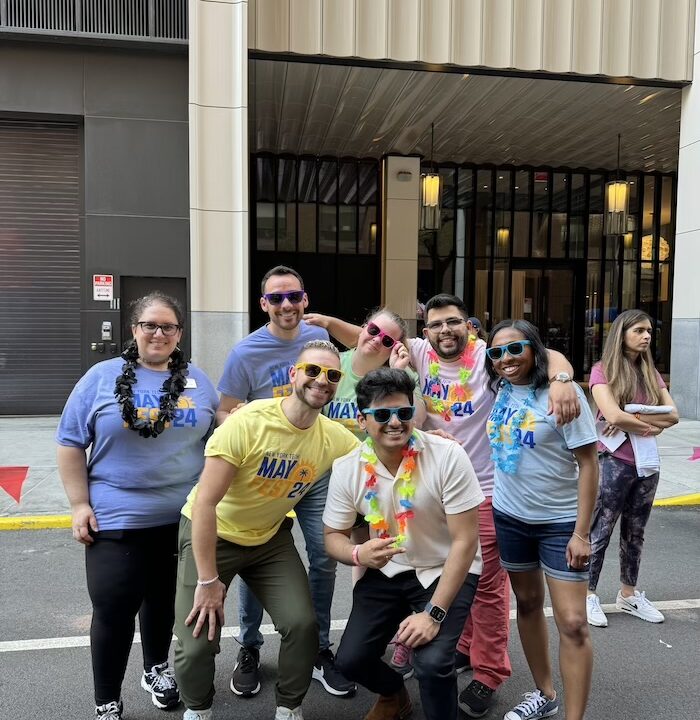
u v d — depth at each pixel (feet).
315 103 36.14
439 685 7.39
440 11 30.35
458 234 51.75
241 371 10.37
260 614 9.65
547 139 43.19
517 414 8.33
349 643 8.02
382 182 48.75
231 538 8.25
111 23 28.73
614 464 11.89
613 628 11.78
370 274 50.83
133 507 8.26
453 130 41.22
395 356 9.49
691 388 32.60
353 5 29.53
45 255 30.81
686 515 18.51
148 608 8.98
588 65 31.42
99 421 8.36
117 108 29.30
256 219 49.57
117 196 29.55
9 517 16.89
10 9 28.12
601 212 53.47
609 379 11.82
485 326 52.49
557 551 8.10
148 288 30.12
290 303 10.01
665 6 31.68
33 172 30.37
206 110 28.22
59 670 10.09
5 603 12.52
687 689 9.77
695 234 32.17
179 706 9.11
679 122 38.96
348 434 8.92
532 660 8.92
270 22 29.04
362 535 8.65
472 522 7.70
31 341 31.01
